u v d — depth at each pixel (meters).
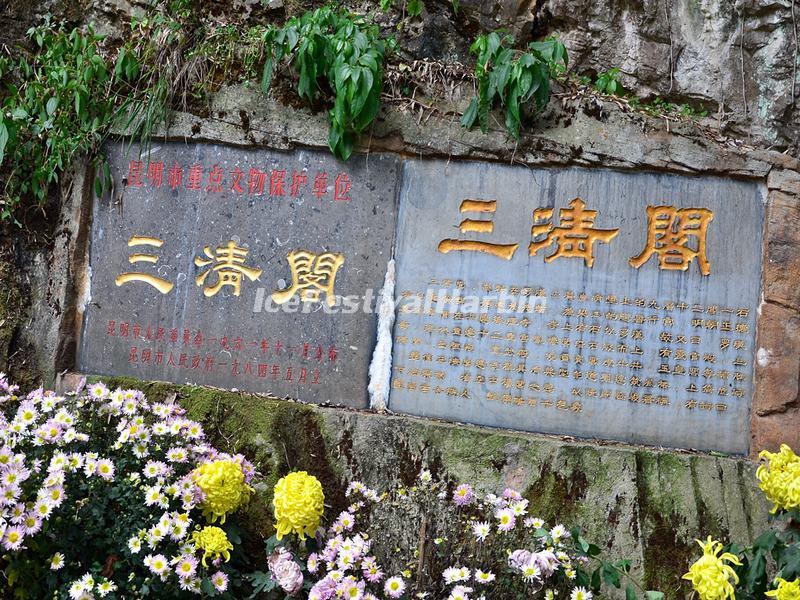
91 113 3.35
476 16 3.54
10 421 2.78
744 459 2.87
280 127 3.19
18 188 3.37
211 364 3.20
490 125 3.08
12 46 3.48
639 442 2.94
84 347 3.32
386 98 3.15
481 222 3.08
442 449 2.92
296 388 3.13
